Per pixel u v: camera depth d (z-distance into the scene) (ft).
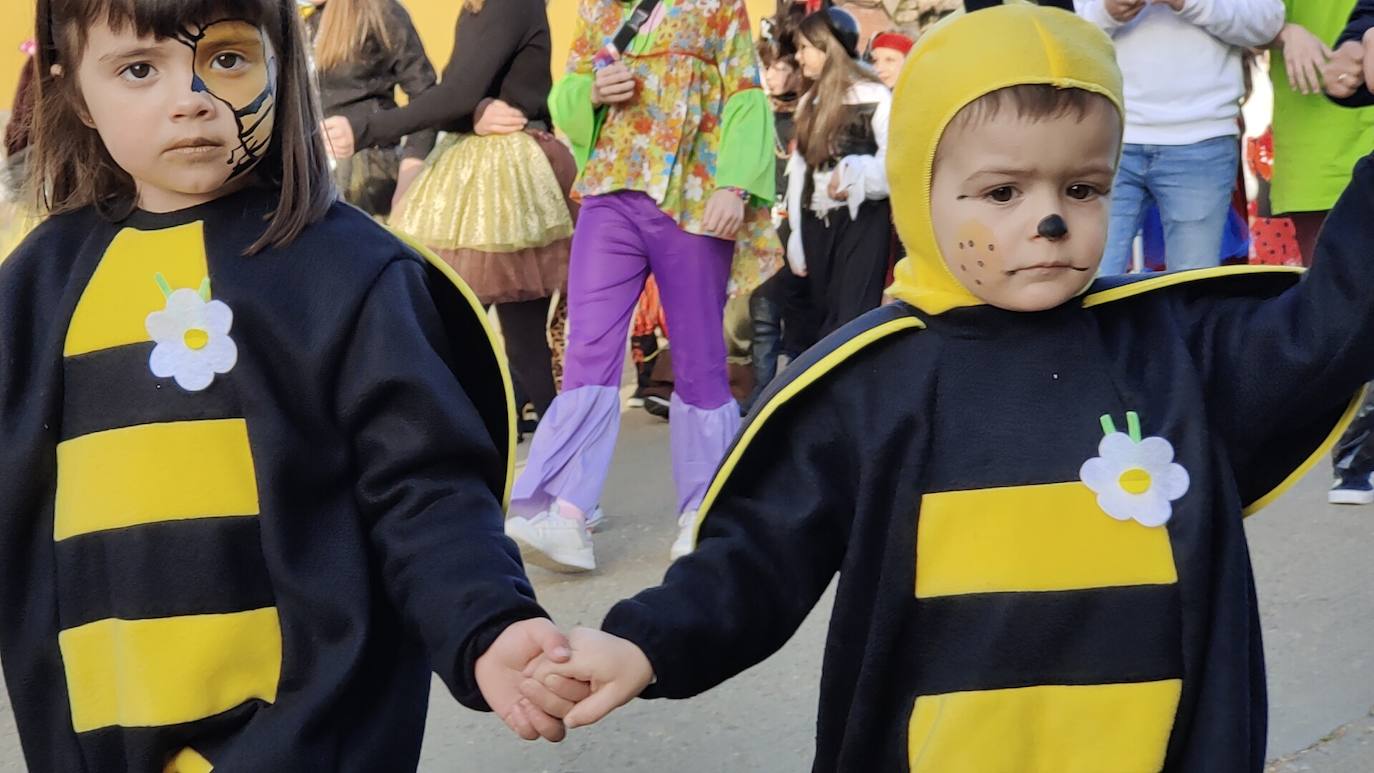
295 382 6.59
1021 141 6.25
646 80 14.11
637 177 14.10
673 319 14.46
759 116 14.23
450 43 34.65
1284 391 6.43
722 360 14.61
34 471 6.68
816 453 6.63
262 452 6.49
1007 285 6.37
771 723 11.04
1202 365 6.62
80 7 6.53
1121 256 15.47
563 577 14.38
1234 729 6.17
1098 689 6.25
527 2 17.40
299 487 6.54
